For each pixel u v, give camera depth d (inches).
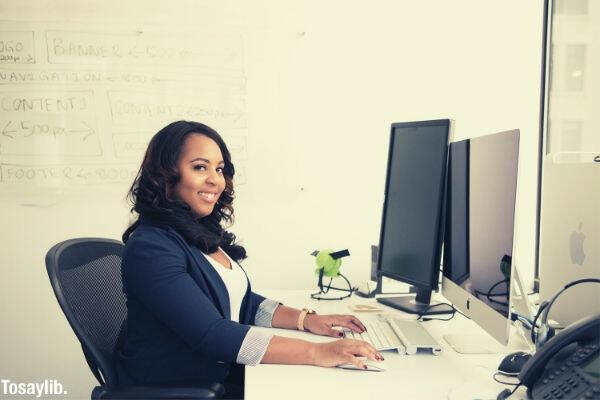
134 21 101.9
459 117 106.3
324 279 105.7
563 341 40.7
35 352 104.9
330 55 104.6
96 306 58.4
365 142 105.7
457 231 66.9
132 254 56.6
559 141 105.3
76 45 101.5
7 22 100.4
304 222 106.0
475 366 51.9
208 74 103.2
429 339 57.6
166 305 54.6
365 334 61.9
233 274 66.4
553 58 105.3
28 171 102.3
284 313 67.6
